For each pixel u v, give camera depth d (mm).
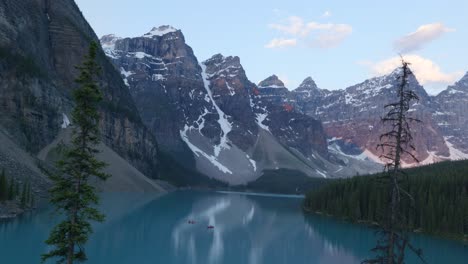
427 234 131375
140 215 145375
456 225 127500
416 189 147375
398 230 28359
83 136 35562
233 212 188250
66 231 34750
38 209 115062
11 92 191250
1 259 68312
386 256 28656
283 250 101500
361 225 151375
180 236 112500
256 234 125250
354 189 179125
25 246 77250
